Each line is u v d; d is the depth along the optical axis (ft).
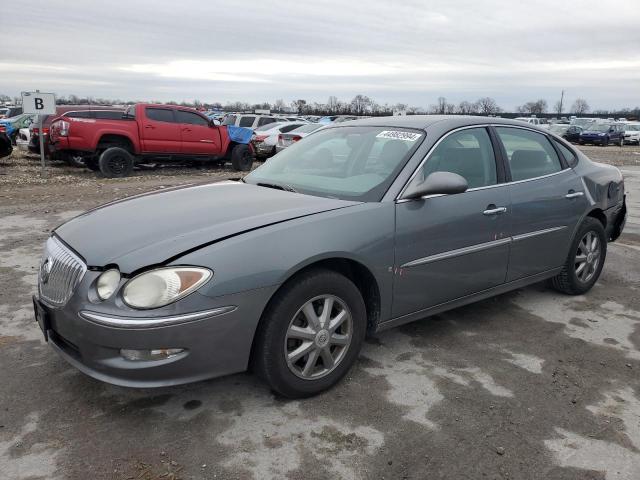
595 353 12.69
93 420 9.51
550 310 15.34
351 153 13.01
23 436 9.02
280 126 67.87
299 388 10.03
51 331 9.82
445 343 12.96
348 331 10.57
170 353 8.75
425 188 11.20
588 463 8.74
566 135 128.47
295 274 9.74
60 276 9.66
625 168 63.21
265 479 8.16
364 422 9.63
